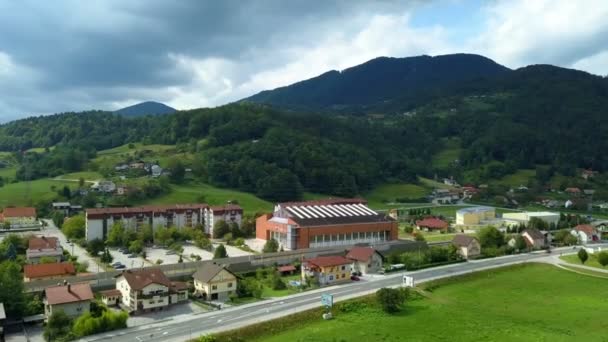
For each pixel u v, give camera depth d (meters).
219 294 96.25
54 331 74.31
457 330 77.50
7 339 74.56
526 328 78.19
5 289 81.94
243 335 75.88
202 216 177.50
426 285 105.56
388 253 141.88
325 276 107.88
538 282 110.44
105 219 156.75
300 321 82.31
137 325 79.88
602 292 101.25
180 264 109.94
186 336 73.94
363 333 76.38
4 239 137.00
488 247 146.88
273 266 120.56
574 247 158.50
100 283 97.50
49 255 122.88
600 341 72.06
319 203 173.88
